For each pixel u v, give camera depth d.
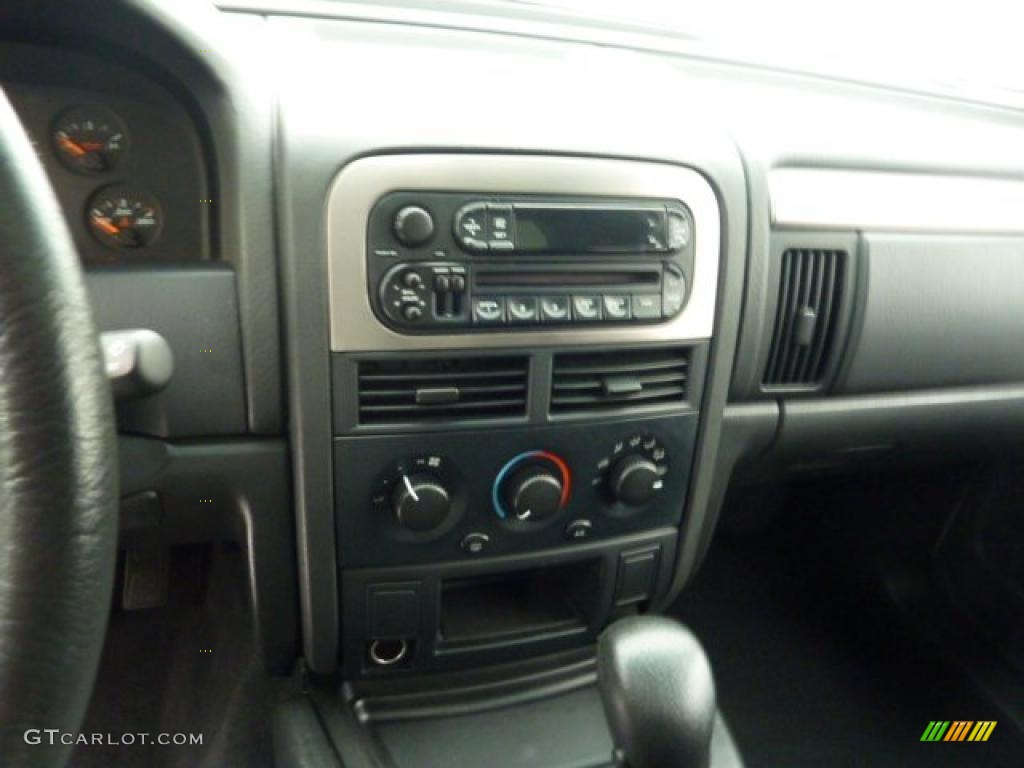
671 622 0.85
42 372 0.41
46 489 0.41
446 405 0.84
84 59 0.82
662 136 0.85
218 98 0.78
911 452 1.27
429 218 0.78
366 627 0.94
